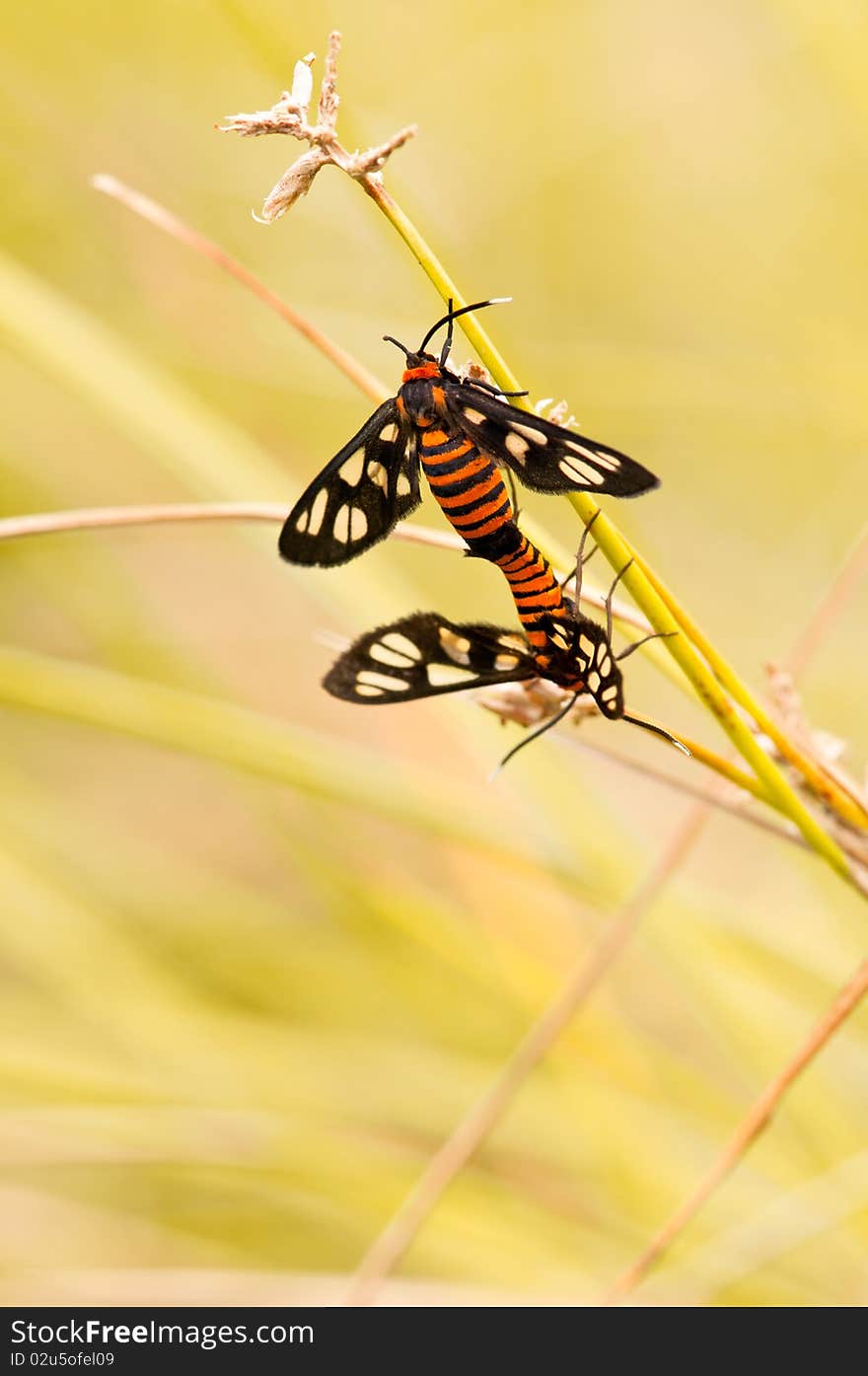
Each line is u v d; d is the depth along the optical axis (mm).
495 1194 509
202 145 673
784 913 664
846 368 667
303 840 576
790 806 385
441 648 384
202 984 587
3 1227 562
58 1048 541
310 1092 530
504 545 379
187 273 669
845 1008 397
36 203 656
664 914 469
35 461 628
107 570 637
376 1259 428
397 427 386
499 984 551
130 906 599
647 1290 462
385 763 466
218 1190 562
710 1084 525
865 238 675
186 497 656
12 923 559
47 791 659
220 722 451
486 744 473
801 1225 452
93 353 462
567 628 381
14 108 651
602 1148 506
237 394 670
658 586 383
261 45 442
